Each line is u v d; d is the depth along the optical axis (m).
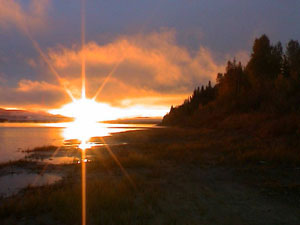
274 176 10.25
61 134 61.81
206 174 11.19
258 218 6.17
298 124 19.12
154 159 15.34
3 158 19.52
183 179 10.34
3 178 11.78
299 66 39.44
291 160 12.38
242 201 7.46
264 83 38.72
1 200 8.11
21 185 10.44
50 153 21.22
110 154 19.52
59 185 9.52
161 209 6.74
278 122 21.81
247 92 40.81
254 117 29.08
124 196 7.64
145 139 34.22
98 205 6.85
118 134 47.75
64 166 14.58
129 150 21.30
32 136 53.31
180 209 6.81
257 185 9.12
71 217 6.09
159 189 8.60
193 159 14.80
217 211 6.66
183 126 55.97
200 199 7.68
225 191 8.55
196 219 6.11
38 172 13.03
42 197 7.51
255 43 45.00
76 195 7.53
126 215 6.15
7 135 57.56
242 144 19.11
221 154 16.30
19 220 6.17
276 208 6.84
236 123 30.59
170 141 29.14
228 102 43.69
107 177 10.96
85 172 12.27
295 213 6.47
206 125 41.38
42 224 5.90
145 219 6.07
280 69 43.56
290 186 8.71
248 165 12.46
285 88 30.72
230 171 11.53
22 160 16.95
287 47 44.50
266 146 16.88
